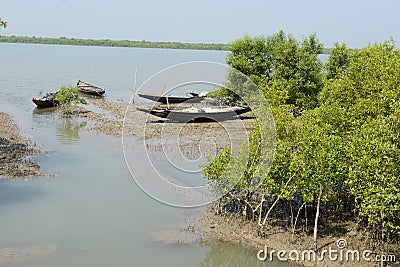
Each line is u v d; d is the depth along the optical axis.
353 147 17.67
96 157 31.19
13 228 19.66
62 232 19.45
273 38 50.78
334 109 21.70
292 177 18.42
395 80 21.95
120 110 51.75
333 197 19.14
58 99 50.38
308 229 19.77
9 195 23.39
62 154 31.73
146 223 20.61
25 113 48.38
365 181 16.52
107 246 18.36
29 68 106.00
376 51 32.41
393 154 15.89
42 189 24.55
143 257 17.61
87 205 22.55
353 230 19.28
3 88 68.12
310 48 46.31
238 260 17.78
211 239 19.28
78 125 42.59
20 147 32.50
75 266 16.70
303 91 44.56
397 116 16.73
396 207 15.34
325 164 17.72
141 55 180.38
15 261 16.83
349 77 26.30
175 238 19.22
